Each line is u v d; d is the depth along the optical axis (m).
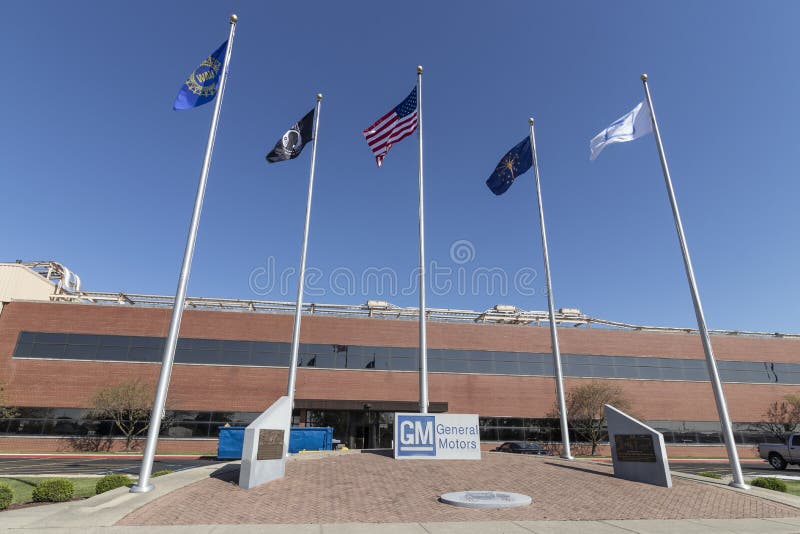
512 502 10.51
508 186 22.17
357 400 34.47
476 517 9.63
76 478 16.94
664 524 9.47
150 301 39.16
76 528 8.15
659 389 38.06
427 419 16.23
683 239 15.84
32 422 30.77
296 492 11.12
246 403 33.28
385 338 36.47
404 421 16.08
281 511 9.62
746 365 39.72
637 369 38.44
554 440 35.75
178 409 32.34
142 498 10.04
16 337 32.31
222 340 34.34
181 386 32.84
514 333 38.12
